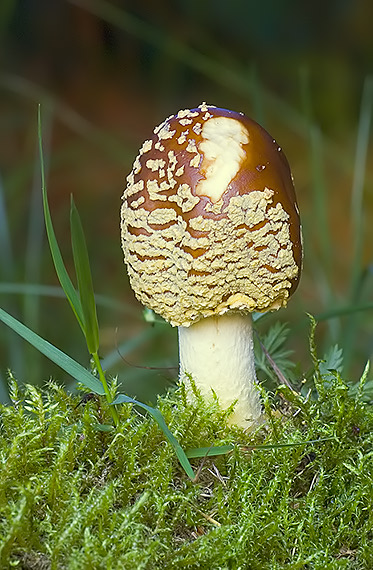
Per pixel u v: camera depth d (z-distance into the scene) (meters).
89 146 1.35
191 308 0.56
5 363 0.74
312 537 0.53
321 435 0.55
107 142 0.96
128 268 0.57
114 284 0.99
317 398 0.59
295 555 0.53
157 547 0.52
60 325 0.84
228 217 0.54
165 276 0.56
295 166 1.32
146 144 0.56
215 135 0.55
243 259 0.55
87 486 0.54
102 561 0.51
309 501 0.54
